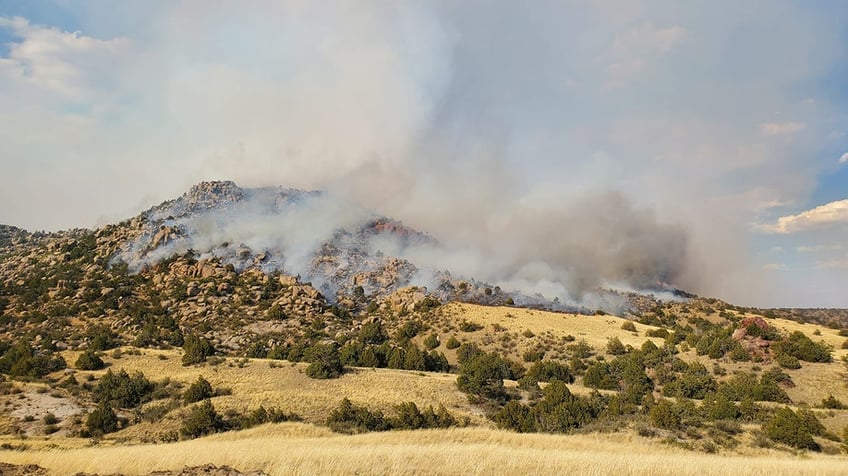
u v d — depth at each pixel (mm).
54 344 103375
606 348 116688
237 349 118125
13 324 129125
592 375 91438
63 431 61812
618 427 58000
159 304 147125
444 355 113688
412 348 104500
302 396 70938
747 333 99000
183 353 99000
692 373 88125
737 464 31859
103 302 145125
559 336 128500
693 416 59375
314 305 159500
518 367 104875
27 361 83000
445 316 149125
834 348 108062
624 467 28781
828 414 62844
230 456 30266
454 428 55219
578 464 29281
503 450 33531
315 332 132500
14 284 171125
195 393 69625
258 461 28562
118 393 72375
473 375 80312
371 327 130750
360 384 79750
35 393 73312
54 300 148250
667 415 56438
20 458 32625
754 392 73500
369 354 101938
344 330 139125
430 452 31719
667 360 97000
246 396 70312
